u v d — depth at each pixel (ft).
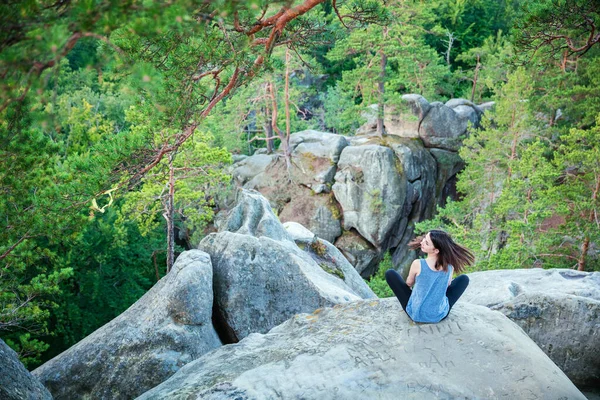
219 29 23.06
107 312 82.17
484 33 179.32
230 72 26.17
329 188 112.68
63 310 73.10
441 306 19.47
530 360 18.47
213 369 20.97
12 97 11.91
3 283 43.62
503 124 87.97
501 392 17.20
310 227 111.45
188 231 116.37
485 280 41.50
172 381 21.50
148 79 13.03
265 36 25.44
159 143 30.78
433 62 136.87
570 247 69.72
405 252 117.08
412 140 118.73
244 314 34.04
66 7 11.51
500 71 141.59
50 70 11.38
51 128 12.17
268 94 111.96
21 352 48.93
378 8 28.45
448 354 18.56
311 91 128.57
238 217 47.73
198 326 31.27
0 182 30.12
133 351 29.96
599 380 27.53
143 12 11.59
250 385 18.70
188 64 22.82
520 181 71.87
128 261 86.69
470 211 90.68
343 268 47.34
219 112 122.21
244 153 149.07
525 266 71.72
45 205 31.14
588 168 67.46
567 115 90.79
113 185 31.17
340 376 18.20
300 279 34.76
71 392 29.43
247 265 34.83
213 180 78.79
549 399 17.03
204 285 32.14
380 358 18.70
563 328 28.09
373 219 108.47
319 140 118.32
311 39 30.22
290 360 19.76
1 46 10.92
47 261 69.00
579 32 36.24
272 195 117.39
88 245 73.15
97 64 12.84
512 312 29.14
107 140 31.37
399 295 20.24
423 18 119.03
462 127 120.47
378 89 115.24
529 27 36.22
